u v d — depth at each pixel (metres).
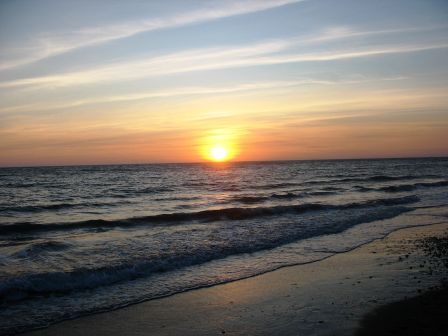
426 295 8.34
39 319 7.39
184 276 10.19
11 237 15.37
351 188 37.56
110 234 15.52
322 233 15.85
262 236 14.91
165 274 10.35
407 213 21.42
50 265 10.45
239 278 10.03
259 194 32.38
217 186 42.00
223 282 9.71
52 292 8.76
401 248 13.16
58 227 17.23
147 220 18.72
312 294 8.72
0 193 35.41
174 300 8.49
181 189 38.69
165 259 11.33
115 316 7.62
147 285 9.46
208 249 12.76
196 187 40.97
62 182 51.12
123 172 85.88
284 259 11.88
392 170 78.88
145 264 10.74
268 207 21.53
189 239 14.24
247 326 7.12
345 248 13.25
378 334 6.53
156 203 27.52
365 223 18.31
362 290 8.85
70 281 9.26
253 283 9.62
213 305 8.20
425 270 10.41
